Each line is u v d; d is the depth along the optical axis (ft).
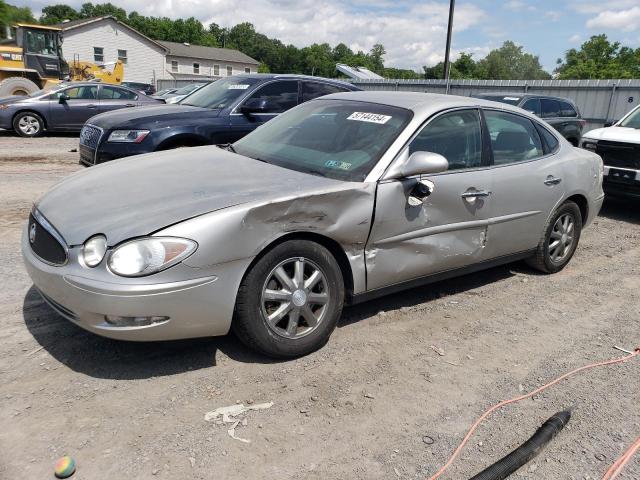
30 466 8.21
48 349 11.31
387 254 12.51
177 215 9.91
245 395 10.25
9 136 47.65
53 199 11.53
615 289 17.06
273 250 10.66
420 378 11.29
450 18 84.07
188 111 24.07
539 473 8.86
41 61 67.87
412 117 13.25
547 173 16.17
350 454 8.97
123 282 9.34
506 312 14.83
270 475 8.39
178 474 8.26
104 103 49.26
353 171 12.18
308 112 15.33
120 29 161.48
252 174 12.12
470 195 13.82
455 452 9.18
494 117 15.20
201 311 9.98
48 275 9.96
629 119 29.86
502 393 10.98
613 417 10.42
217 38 375.66
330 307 11.68
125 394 10.02
